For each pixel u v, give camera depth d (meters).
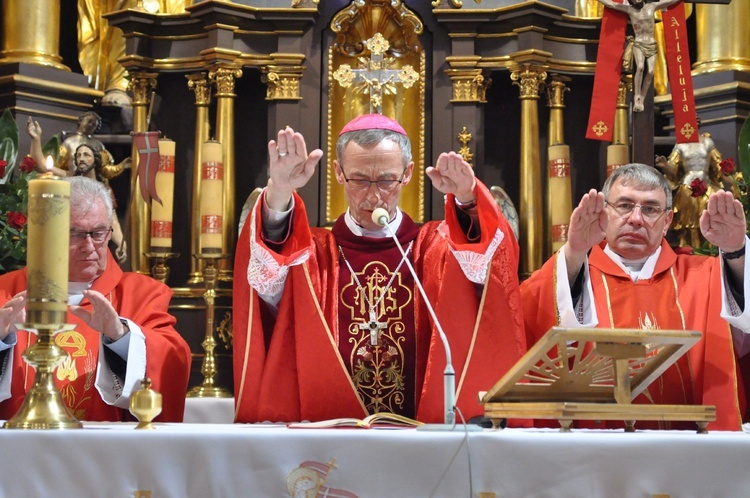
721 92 14.03
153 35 13.66
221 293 12.87
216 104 13.62
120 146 14.26
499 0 13.21
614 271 9.24
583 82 13.78
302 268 7.99
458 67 13.12
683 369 8.81
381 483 5.42
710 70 14.48
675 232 13.18
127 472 5.42
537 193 12.98
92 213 9.16
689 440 5.40
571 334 6.02
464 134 13.05
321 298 8.34
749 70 14.34
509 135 13.62
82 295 9.41
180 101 13.90
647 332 6.19
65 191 6.04
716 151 13.09
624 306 9.10
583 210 8.15
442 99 13.20
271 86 13.23
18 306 7.74
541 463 5.41
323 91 13.26
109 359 8.51
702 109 14.35
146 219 13.29
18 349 8.91
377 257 8.60
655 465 5.39
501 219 7.61
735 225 7.88
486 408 6.48
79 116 14.29
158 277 12.97
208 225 11.84
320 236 8.84
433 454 5.42
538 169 13.04
